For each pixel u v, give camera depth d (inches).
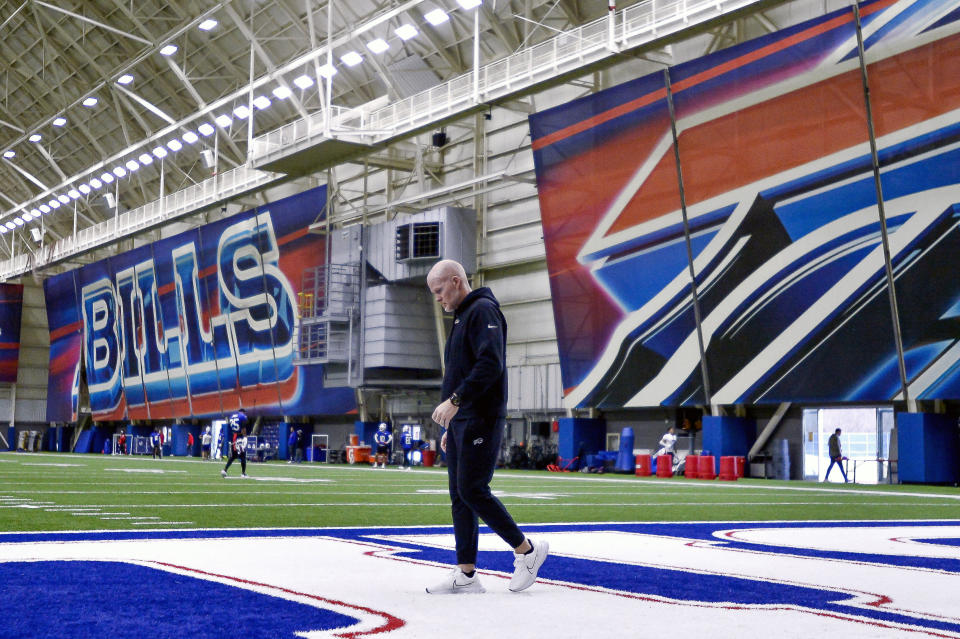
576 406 1258.6
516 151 1485.0
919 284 921.5
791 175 996.6
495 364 199.0
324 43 1573.6
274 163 1566.2
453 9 1437.0
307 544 292.0
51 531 327.0
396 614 169.6
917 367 936.9
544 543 201.8
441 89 1355.8
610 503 558.6
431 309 1577.3
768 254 1029.8
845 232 967.6
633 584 210.5
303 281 1685.5
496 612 173.2
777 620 166.2
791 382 1037.2
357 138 1437.0
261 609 171.8
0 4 1860.2
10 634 146.2
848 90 943.0
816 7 1127.0
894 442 1036.5
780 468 1122.7
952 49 866.8
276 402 1777.8
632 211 1143.0
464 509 201.0
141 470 1072.8
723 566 248.7
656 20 1082.1
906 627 161.3
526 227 1466.5
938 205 898.1
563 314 1248.8
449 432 204.2
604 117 1146.7
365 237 1583.4
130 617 162.2
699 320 1100.5
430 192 1482.5
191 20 1630.2
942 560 269.0
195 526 359.9
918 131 900.6
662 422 1263.5
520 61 1248.8
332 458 1678.2
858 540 335.0
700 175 1072.2
